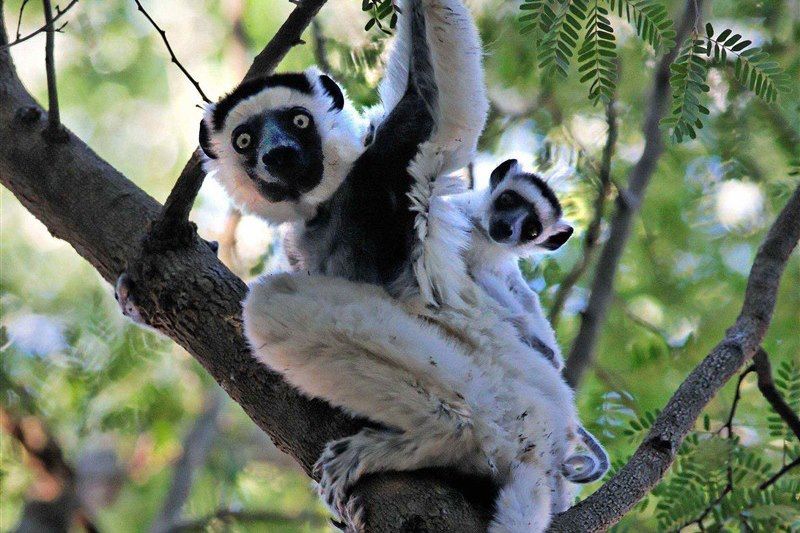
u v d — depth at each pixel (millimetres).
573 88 14102
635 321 14375
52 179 9164
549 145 14102
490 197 12562
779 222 9188
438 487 7098
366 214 8219
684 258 16000
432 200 8039
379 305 7605
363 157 8352
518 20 7652
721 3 13758
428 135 7969
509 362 8031
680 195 15969
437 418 7270
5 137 9406
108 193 9055
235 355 7969
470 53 7801
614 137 13055
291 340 7434
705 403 8133
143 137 20047
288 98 8906
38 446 13656
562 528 7160
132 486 18453
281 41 7992
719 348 8523
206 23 19469
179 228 8273
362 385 7375
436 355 7422
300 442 7723
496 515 6984
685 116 7441
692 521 8906
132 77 19891
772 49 12727
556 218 12594
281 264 9273
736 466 9117
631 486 7480
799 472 9047
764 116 12773
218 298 8172
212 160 9141
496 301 9094
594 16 7594
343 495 7234
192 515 16891
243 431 18672
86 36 18547
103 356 13148
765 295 8914
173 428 16031
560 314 13680
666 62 12336
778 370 10047
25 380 13023
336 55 12422
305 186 8609
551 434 7855
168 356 14758
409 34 8188
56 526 13875
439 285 8047
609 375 13336
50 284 16297
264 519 15828
